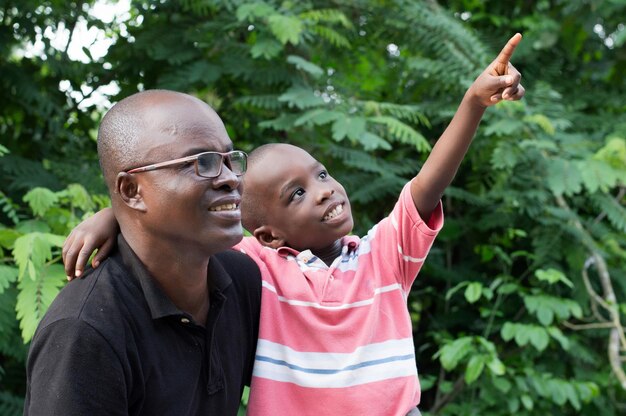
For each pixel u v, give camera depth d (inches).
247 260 61.7
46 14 130.6
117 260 51.6
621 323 143.6
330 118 117.6
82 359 46.1
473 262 147.9
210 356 52.4
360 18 143.0
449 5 168.9
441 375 139.8
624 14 163.6
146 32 132.0
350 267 64.6
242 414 99.0
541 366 136.3
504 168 135.9
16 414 104.0
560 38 164.9
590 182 122.5
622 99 160.4
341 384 58.5
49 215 94.6
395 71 150.8
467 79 137.5
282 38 115.3
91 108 141.3
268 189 67.8
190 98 50.8
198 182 47.9
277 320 60.5
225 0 124.9
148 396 49.4
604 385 136.6
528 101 142.9
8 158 117.0
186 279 51.0
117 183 49.3
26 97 125.8
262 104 126.0
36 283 78.7
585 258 134.2
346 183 135.4
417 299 149.3
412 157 153.7
